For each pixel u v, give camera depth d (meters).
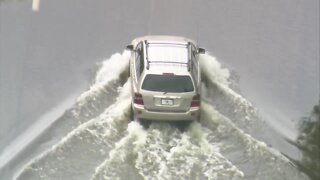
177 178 45.78
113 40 60.75
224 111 53.16
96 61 58.16
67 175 45.97
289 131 51.66
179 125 51.19
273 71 58.66
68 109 52.44
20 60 57.59
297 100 55.50
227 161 47.81
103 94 54.19
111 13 64.50
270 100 55.06
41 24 62.53
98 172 46.09
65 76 56.38
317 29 63.94
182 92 49.66
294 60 60.19
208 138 50.00
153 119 50.38
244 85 56.50
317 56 60.84
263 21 64.69
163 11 64.81
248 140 49.88
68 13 64.38
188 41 55.41
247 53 60.38
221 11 65.56
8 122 50.81
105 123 50.91
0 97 53.25
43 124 50.78
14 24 62.09
